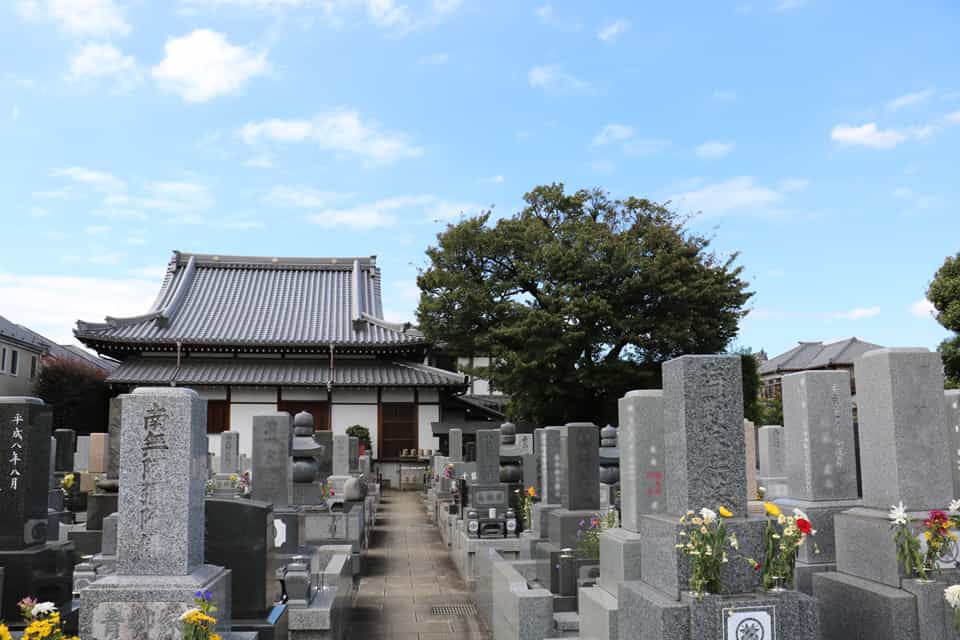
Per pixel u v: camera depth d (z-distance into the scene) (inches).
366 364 1531.7
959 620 237.1
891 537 270.4
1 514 308.8
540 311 1261.1
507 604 364.5
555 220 1462.8
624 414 332.5
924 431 287.4
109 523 498.0
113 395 1523.1
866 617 269.1
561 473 447.5
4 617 297.3
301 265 1822.1
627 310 1320.1
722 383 235.6
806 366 2369.6
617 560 302.7
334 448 912.3
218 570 258.2
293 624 331.0
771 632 212.4
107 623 231.3
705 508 225.1
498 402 1777.8
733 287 1338.6
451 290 1374.3
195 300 1647.4
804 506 378.0
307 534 593.0
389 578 589.6
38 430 320.8
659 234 1348.4
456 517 689.0
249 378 1423.5
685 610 213.9
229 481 790.5
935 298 1040.2
